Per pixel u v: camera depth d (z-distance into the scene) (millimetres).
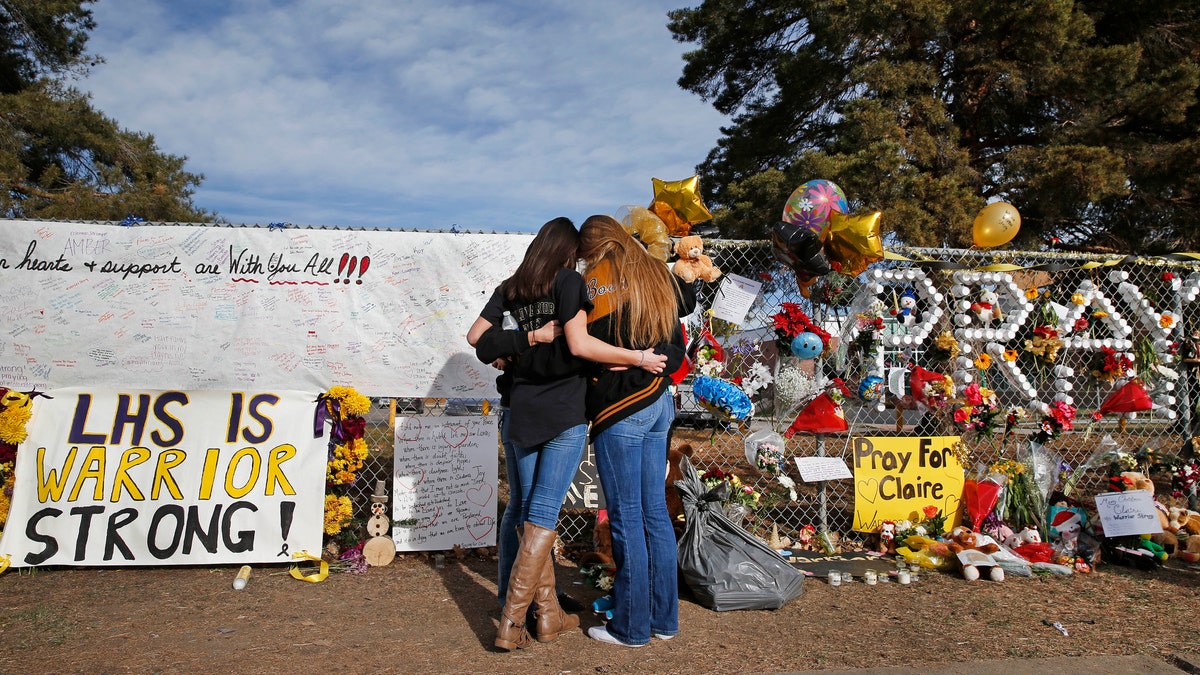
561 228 3094
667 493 4293
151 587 3760
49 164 17281
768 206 12383
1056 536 4578
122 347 4230
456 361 4445
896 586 3969
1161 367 5332
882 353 4711
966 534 4398
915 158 11945
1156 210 13438
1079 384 5414
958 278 4859
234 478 4121
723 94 17062
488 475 4438
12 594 3617
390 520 4324
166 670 2771
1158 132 13414
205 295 4297
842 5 12070
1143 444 5848
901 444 4758
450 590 3783
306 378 4359
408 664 2865
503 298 3186
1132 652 3086
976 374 4926
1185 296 5492
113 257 4246
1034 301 5062
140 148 18875
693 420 5844
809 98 14023
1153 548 4438
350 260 4414
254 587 3793
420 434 4375
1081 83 12109
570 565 4289
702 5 15992
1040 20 11805
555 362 2945
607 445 2982
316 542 4105
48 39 17031
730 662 2924
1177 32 13453
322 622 3314
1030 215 12984
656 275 3072
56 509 3992
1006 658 3002
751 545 3703
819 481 4672
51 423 4070
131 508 4035
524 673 2797
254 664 2842
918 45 12773
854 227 4336
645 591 3039
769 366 4707
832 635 3232
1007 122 14211
